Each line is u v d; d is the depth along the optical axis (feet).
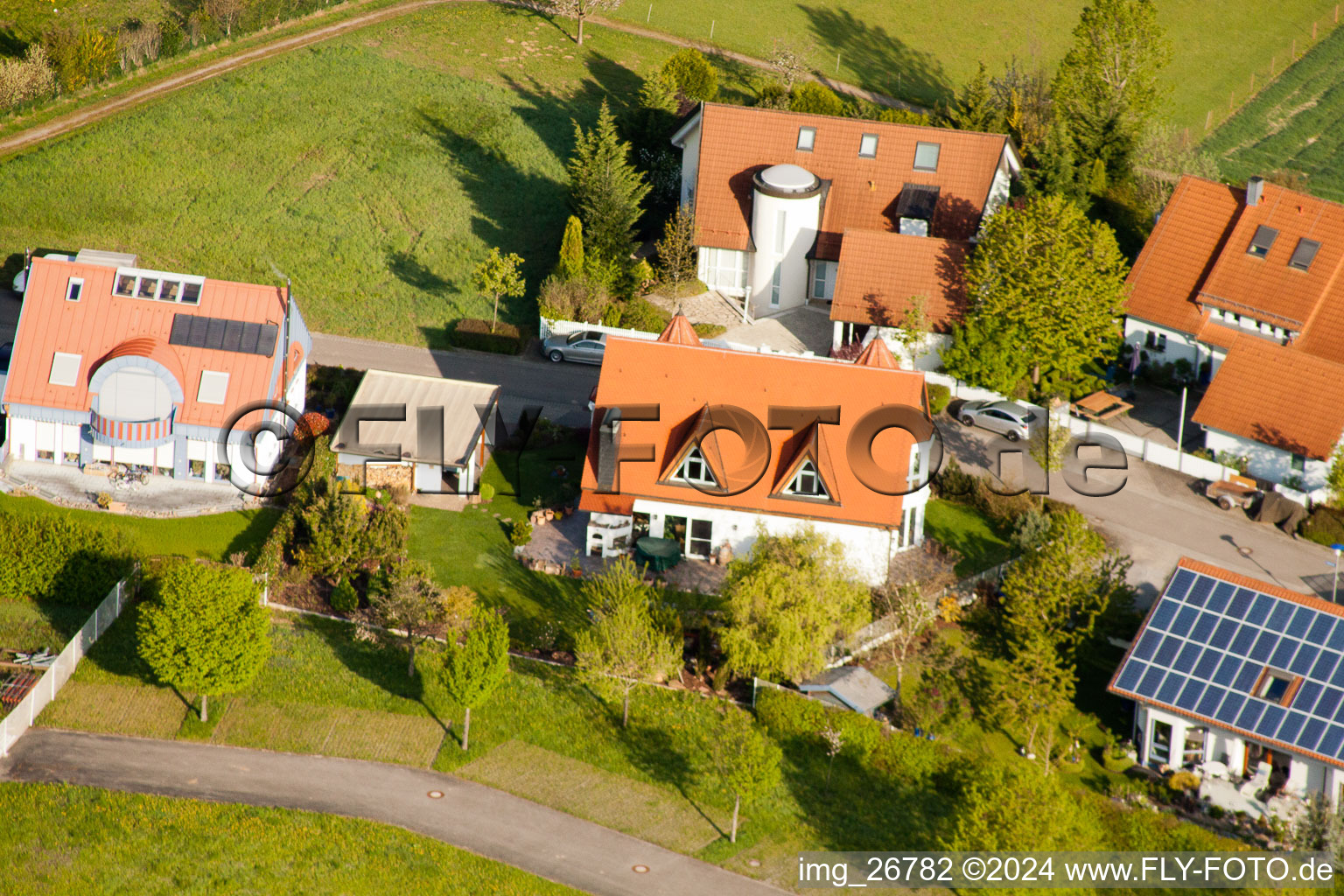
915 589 205.57
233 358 227.81
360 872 167.53
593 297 274.77
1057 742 191.01
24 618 201.46
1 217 289.12
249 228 296.10
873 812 180.24
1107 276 257.75
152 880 164.25
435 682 193.36
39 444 230.27
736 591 193.36
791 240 285.02
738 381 219.41
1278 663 186.70
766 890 169.27
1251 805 183.11
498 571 214.07
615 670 185.68
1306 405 247.29
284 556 212.23
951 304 266.57
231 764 180.65
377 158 321.93
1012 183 313.94
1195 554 230.48
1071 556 202.90
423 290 285.64
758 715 189.67
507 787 180.55
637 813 178.09
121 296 229.66
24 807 171.73
